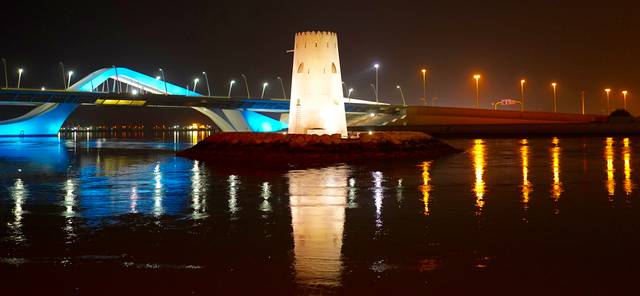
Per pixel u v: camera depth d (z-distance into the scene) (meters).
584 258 15.72
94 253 16.44
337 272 14.66
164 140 112.44
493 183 31.61
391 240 17.81
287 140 52.59
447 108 130.88
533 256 15.95
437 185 30.84
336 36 56.69
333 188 29.83
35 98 104.81
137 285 13.79
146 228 19.62
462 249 16.70
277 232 18.98
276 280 14.10
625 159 48.53
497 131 118.56
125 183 32.66
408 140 55.47
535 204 24.20
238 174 37.56
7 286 13.78
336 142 52.06
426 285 13.73
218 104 120.19
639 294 13.05
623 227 19.41
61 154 62.19
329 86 55.75
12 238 18.20
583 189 28.91
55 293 13.34
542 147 68.94
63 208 23.67
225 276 14.39
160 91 137.75
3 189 30.17
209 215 21.98
